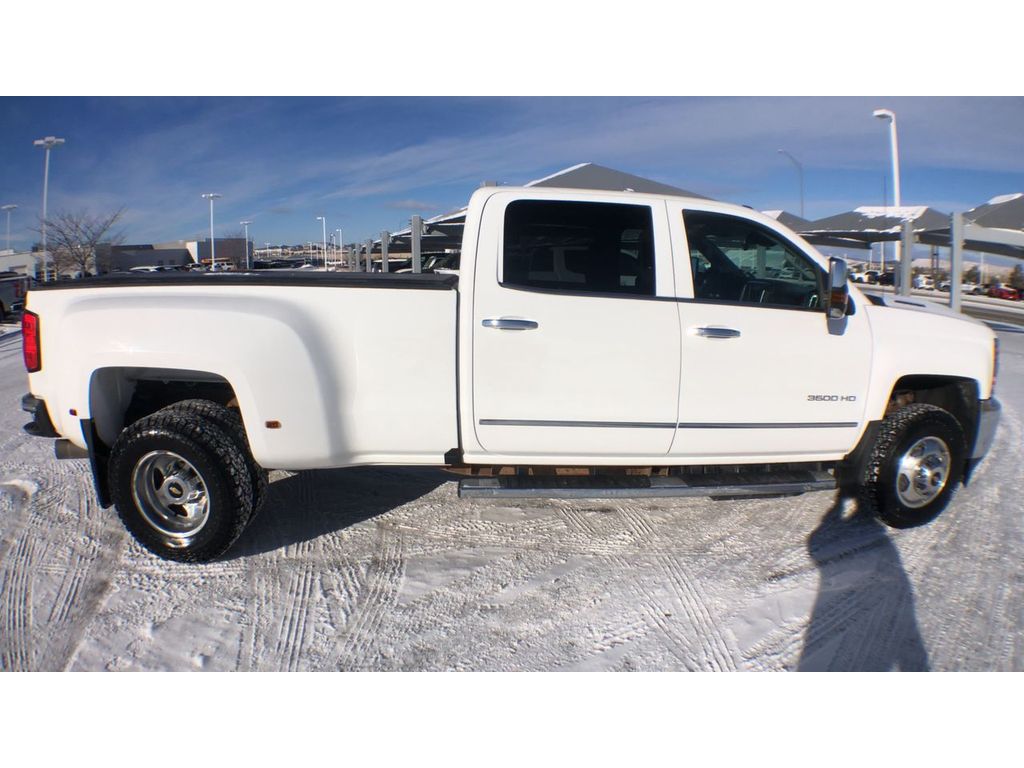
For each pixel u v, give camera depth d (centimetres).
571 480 408
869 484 437
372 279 379
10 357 1192
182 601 359
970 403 469
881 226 1333
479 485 397
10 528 439
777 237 420
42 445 619
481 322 379
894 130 2005
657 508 486
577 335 385
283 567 395
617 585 379
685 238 404
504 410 386
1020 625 342
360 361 378
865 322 427
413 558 408
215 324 364
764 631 337
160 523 389
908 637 332
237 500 378
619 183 927
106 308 373
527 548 422
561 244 393
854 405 427
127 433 375
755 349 404
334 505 482
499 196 391
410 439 387
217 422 382
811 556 415
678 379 397
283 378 366
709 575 391
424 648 322
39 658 311
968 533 447
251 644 323
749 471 434
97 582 376
